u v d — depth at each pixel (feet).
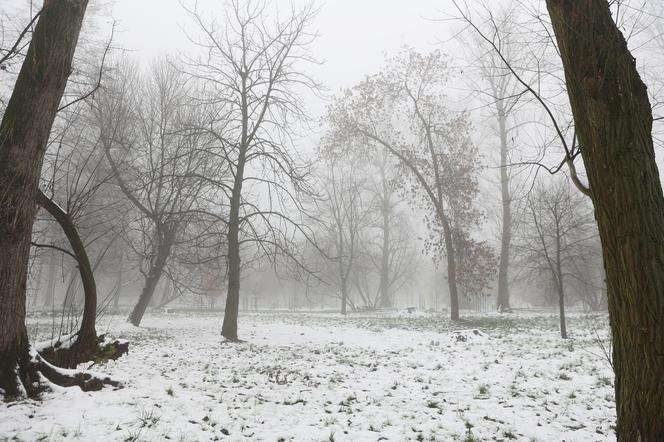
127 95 66.18
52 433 15.98
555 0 11.85
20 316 19.81
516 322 67.62
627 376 9.99
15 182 19.65
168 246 65.87
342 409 21.89
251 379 28.40
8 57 20.59
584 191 11.37
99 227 77.36
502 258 96.99
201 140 63.98
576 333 52.37
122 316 86.43
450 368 32.65
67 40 22.06
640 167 10.18
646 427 9.46
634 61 11.09
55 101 21.68
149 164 63.77
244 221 52.24
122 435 16.31
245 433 17.89
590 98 10.78
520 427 19.24
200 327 64.44
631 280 9.86
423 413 21.38
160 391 23.36
